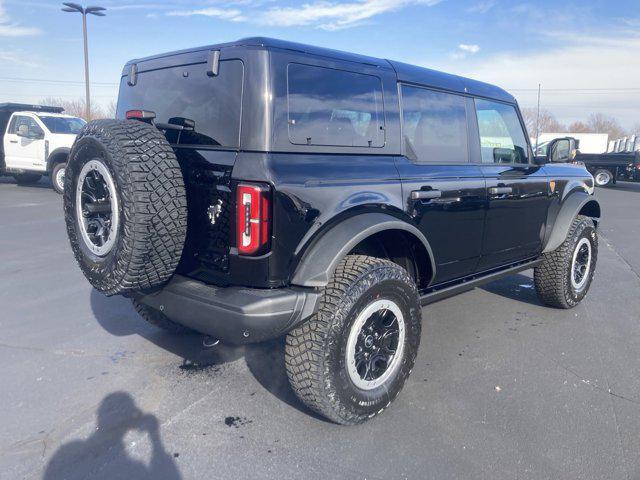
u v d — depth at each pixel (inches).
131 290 112.2
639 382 139.1
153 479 98.3
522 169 173.5
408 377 128.3
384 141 126.0
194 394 129.7
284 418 119.2
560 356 155.5
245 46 105.1
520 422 118.5
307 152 108.6
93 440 110.2
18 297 206.7
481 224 152.6
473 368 146.5
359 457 105.1
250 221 99.3
